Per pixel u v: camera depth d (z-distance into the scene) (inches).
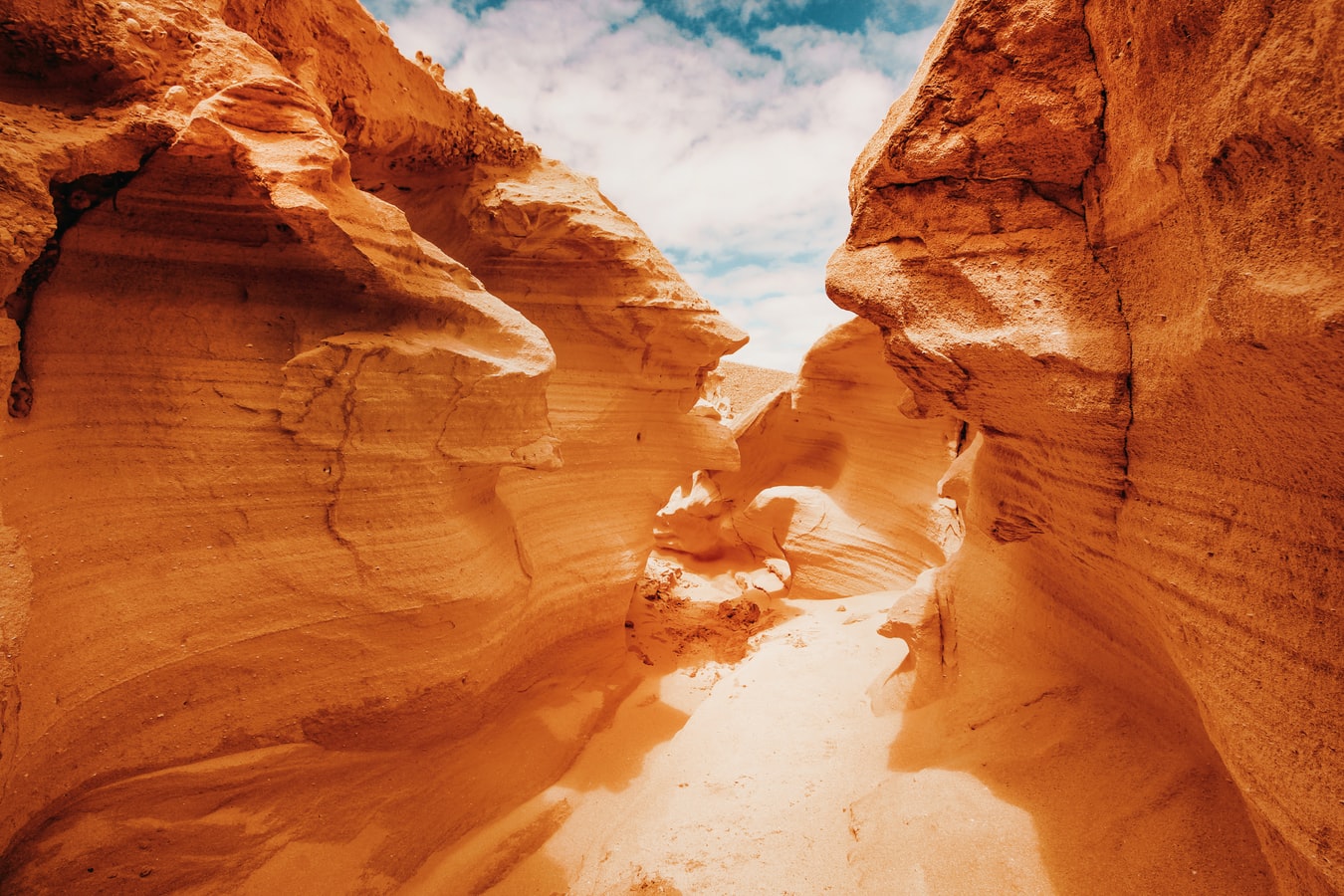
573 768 188.9
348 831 136.2
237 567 121.6
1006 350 97.9
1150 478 89.1
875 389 368.5
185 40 115.6
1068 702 136.9
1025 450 120.7
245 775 121.8
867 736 176.4
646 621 311.6
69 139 93.7
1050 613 147.8
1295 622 64.2
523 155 248.1
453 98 219.3
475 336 168.2
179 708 113.5
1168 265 77.6
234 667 120.3
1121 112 81.0
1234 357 62.9
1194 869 95.0
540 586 207.8
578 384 254.1
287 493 128.9
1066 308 93.2
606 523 255.1
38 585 96.1
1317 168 51.6
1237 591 71.7
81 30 99.6
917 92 104.8
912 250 112.9
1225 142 59.4
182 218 113.4
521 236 234.8
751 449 445.7
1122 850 103.1
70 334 107.3
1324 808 60.2
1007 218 100.7
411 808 147.7
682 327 261.3
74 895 100.2
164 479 115.0
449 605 152.5
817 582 379.6
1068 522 115.9
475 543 166.9
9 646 75.6
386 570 141.9
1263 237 57.4
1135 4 70.5
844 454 401.4
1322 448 59.6
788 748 181.3
